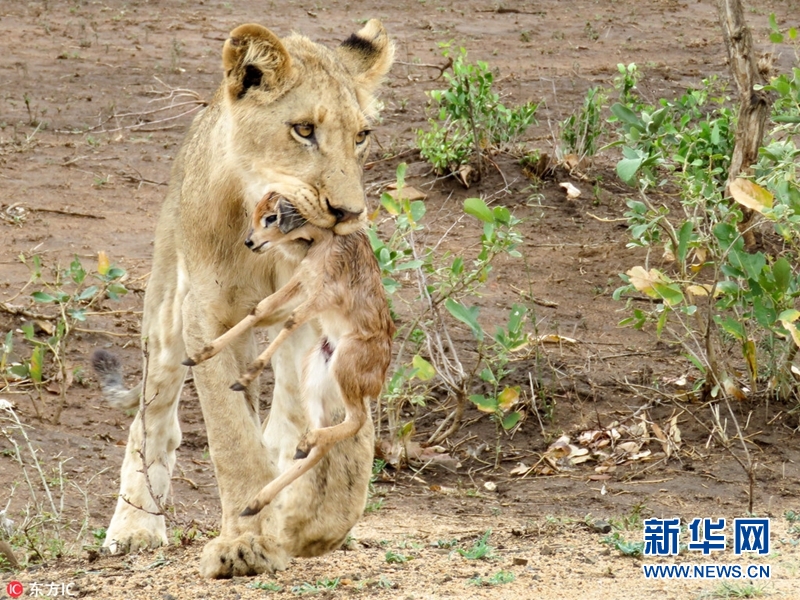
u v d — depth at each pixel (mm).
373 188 18688
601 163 20234
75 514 10391
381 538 9383
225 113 7984
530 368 13562
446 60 28047
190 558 8359
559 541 9062
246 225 7879
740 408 12594
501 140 19781
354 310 7293
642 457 11914
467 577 7605
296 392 8945
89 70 25828
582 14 35094
